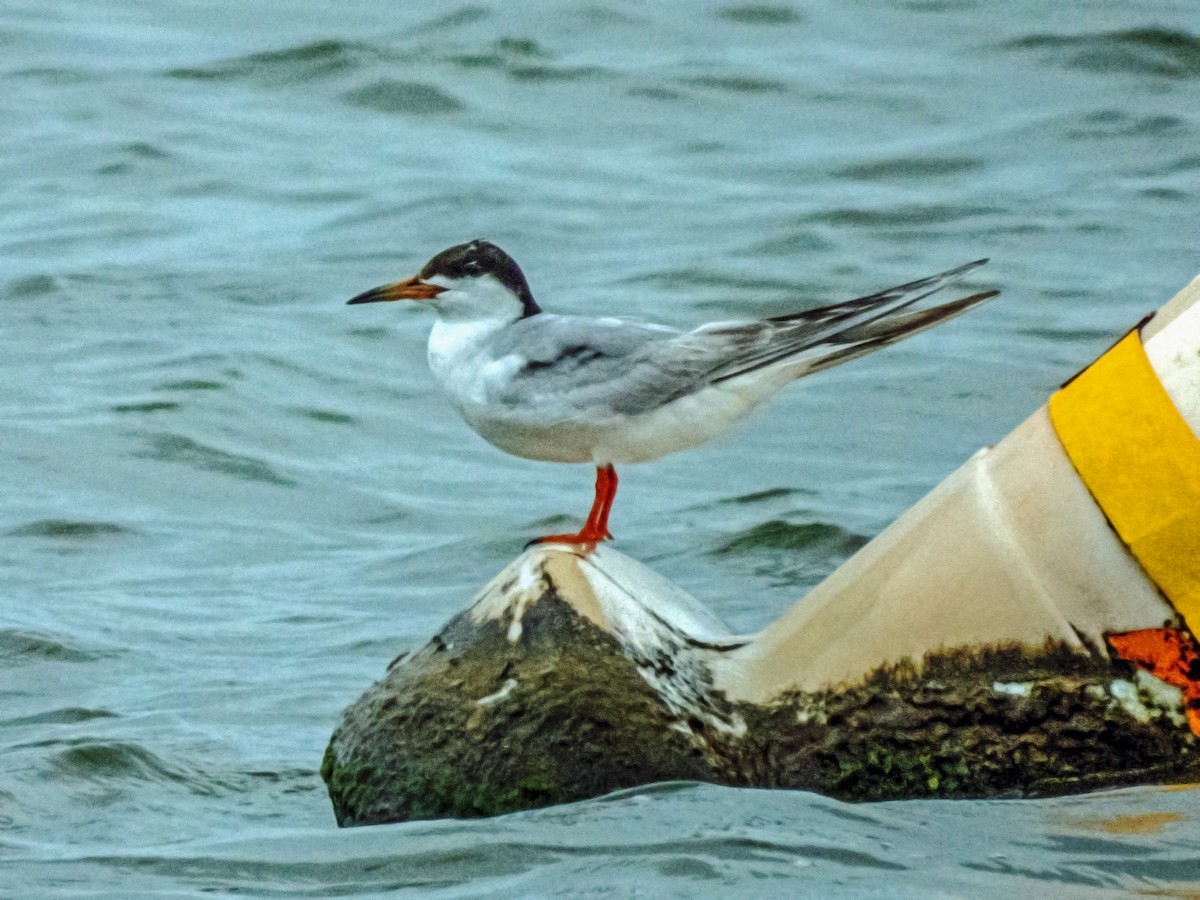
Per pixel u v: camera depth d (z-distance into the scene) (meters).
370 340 17.62
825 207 20.31
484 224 20.31
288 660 10.90
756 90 24.27
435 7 27.69
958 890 6.96
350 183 21.83
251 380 16.48
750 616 11.45
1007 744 7.95
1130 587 7.87
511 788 7.96
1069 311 17.12
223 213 21.05
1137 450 7.75
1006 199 20.20
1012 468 8.08
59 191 21.70
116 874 7.72
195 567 12.76
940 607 8.07
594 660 8.15
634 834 7.57
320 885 7.48
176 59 26.05
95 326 17.88
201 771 9.14
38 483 14.37
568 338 9.13
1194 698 7.89
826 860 7.29
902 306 8.69
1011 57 24.64
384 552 13.10
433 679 8.30
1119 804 7.71
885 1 27.06
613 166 22.19
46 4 28.53
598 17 26.97
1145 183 20.38
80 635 11.29
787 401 15.78
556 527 13.48
